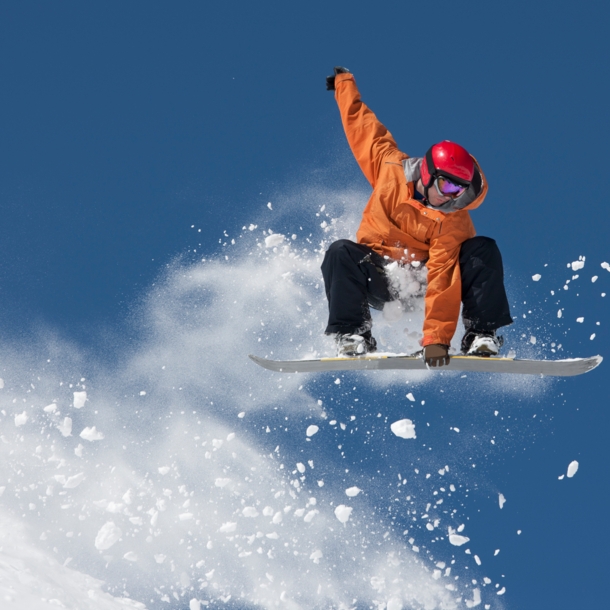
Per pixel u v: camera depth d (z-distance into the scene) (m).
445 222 18.39
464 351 18.58
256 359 18.94
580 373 18.33
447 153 17.95
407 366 18.25
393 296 19.25
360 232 19.30
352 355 18.45
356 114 20.58
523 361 17.91
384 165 19.36
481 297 18.22
